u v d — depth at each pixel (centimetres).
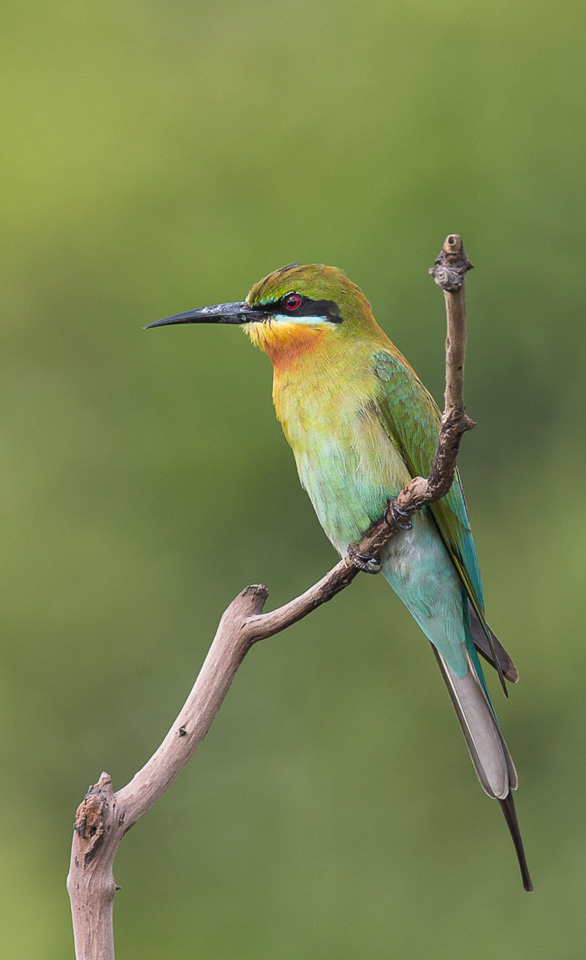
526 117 1262
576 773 1168
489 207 1245
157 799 408
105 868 389
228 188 1298
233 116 1324
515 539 1243
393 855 1127
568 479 1242
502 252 1248
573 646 1200
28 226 1319
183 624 1232
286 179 1283
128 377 1270
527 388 1259
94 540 1252
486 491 1255
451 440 468
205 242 1278
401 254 1225
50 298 1300
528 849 1130
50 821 1184
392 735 1180
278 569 1230
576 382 1253
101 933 386
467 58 1291
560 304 1246
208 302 1252
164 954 1092
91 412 1277
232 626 448
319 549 1229
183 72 1366
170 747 421
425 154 1258
